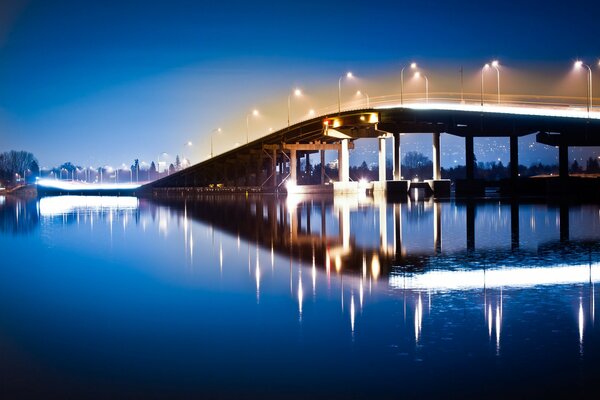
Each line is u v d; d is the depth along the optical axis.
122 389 11.64
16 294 21.77
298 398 11.09
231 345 14.36
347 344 14.23
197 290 21.88
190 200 130.38
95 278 25.39
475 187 136.00
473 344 14.07
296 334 15.21
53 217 72.56
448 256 29.78
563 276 23.39
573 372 12.07
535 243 34.91
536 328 15.41
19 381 12.15
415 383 11.65
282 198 126.88
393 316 16.92
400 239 38.41
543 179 132.38
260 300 19.69
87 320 17.31
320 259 29.64
